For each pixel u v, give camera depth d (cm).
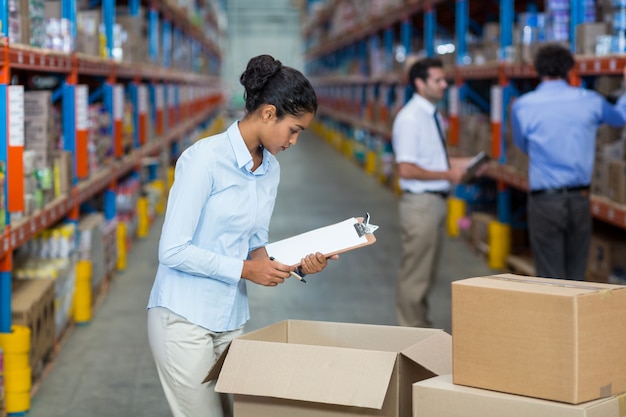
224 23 3178
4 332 379
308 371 206
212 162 224
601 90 542
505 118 673
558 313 183
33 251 504
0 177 357
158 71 995
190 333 233
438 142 464
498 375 192
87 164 554
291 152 1906
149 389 418
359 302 602
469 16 1003
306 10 2812
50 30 497
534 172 452
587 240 454
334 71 2123
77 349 483
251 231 236
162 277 237
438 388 196
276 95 218
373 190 1231
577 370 182
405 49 1088
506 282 200
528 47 607
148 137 944
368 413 205
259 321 552
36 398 404
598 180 491
